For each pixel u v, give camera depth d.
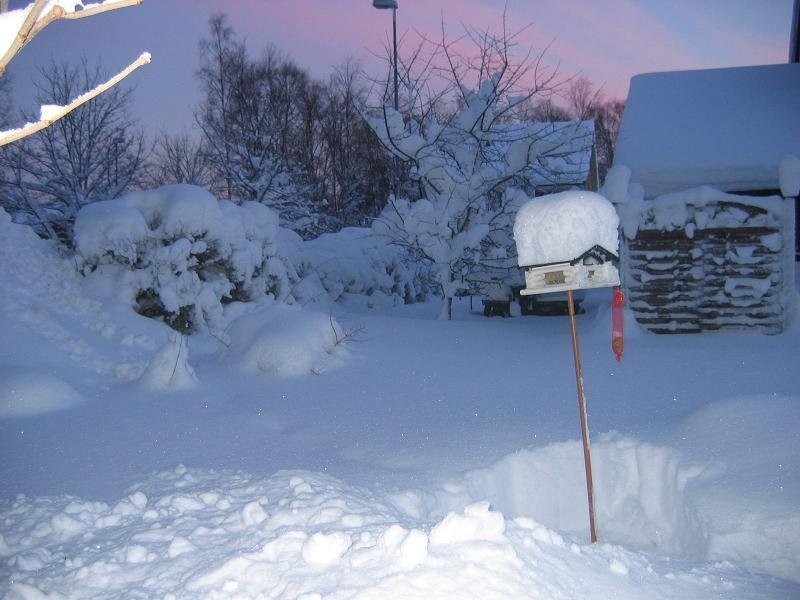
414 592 3.80
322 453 6.95
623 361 10.40
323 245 19.11
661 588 4.45
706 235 12.27
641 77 20.16
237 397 9.13
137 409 8.62
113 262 12.70
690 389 8.61
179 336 9.82
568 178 18.86
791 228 12.02
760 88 18.95
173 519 5.06
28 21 2.39
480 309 20.16
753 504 5.33
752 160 16.38
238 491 5.49
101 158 19.08
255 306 13.80
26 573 4.40
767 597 4.43
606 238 5.89
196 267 13.30
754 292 12.12
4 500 5.62
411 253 18.61
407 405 8.51
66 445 7.30
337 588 3.88
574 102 21.53
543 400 8.48
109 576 4.29
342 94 36.41
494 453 6.71
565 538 5.39
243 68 37.91
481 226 15.91
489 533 4.28
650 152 17.06
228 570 4.12
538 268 5.93
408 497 5.55
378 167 33.06
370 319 14.49
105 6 2.48
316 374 10.08
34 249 12.88
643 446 6.56
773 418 6.53
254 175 25.81
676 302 12.43
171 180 27.08
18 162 17.36
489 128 17.05
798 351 10.71
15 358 9.86
